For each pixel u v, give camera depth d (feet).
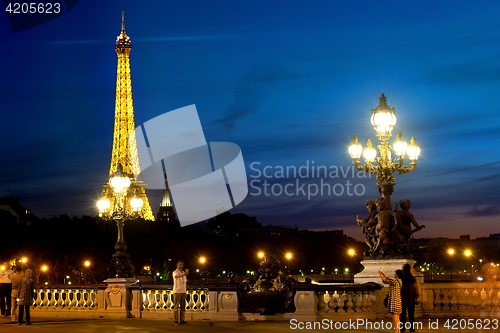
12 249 404.16
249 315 82.79
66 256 441.68
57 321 87.97
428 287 84.79
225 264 618.85
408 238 85.87
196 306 86.38
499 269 84.17
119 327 78.38
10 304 94.84
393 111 83.10
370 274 85.25
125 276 93.50
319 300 80.89
